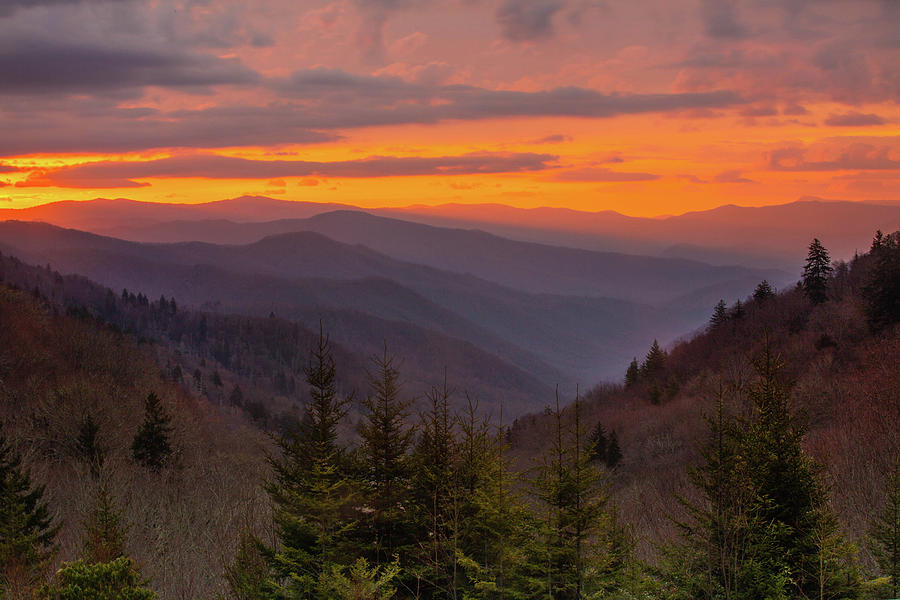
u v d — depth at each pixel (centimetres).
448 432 1588
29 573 1739
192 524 2461
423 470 1566
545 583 1384
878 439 3650
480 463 1533
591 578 1406
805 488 1445
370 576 1360
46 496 3152
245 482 3306
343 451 1605
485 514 1451
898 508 1519
